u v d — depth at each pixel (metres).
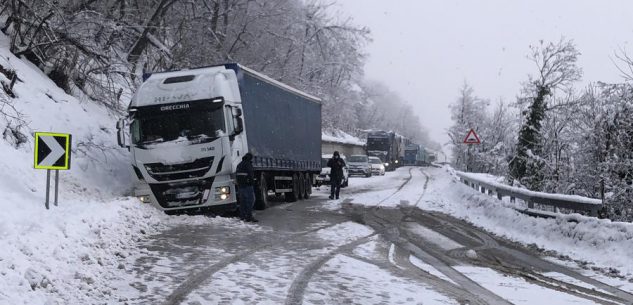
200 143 14.77
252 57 39.00
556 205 13.41
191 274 8.24
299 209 18.91
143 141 15.02
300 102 22.89
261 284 7.79
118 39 23.92
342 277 8.47
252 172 14.79
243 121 16.19
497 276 9.23
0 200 11.37
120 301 6.69
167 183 14.77
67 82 20.39
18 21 19.66
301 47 41.97
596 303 7.55
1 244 7.30
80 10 22.38
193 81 15.38
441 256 11.07
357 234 13.41
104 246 9.48
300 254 10.33
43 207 11.98
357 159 43.94
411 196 25.03
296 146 22.14
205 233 12.28
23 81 17.84
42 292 6.50
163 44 28.70
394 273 9.03
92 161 17.62
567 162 21.27
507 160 26.64
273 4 39.34
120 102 23.78
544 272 9.83
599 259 10.61
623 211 16.44
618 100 18.02
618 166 17.00
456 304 7.11
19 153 14.83
